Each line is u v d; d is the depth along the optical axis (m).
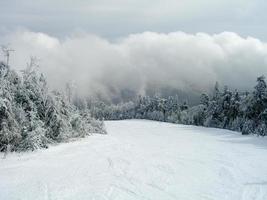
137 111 102.25
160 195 13.11
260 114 42.00
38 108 23.53
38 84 23.91
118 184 14.64
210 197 12.95
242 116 49.41
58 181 15.01
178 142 29.72
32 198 12.62
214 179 15.73
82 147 23.75
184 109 88.88
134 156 21.33
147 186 14.38
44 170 17.03
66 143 24.70
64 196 12.88
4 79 22.03
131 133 38.38
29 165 18.02
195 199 12.68
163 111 90.88
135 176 16.12
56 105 24.39
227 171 17.41
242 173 17.00
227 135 37.72
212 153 23.27
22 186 14.15
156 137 34.09
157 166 18.44
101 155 21.33
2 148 20.45
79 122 27.36
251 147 26.92
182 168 18.03
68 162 18.97
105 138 29.05
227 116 52.75
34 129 21.59
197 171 17.34
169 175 16.41
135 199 12.57
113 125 53.41
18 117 21.22
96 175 16.22
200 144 28.44
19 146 20.91
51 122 23.91
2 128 20.12
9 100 21.41
